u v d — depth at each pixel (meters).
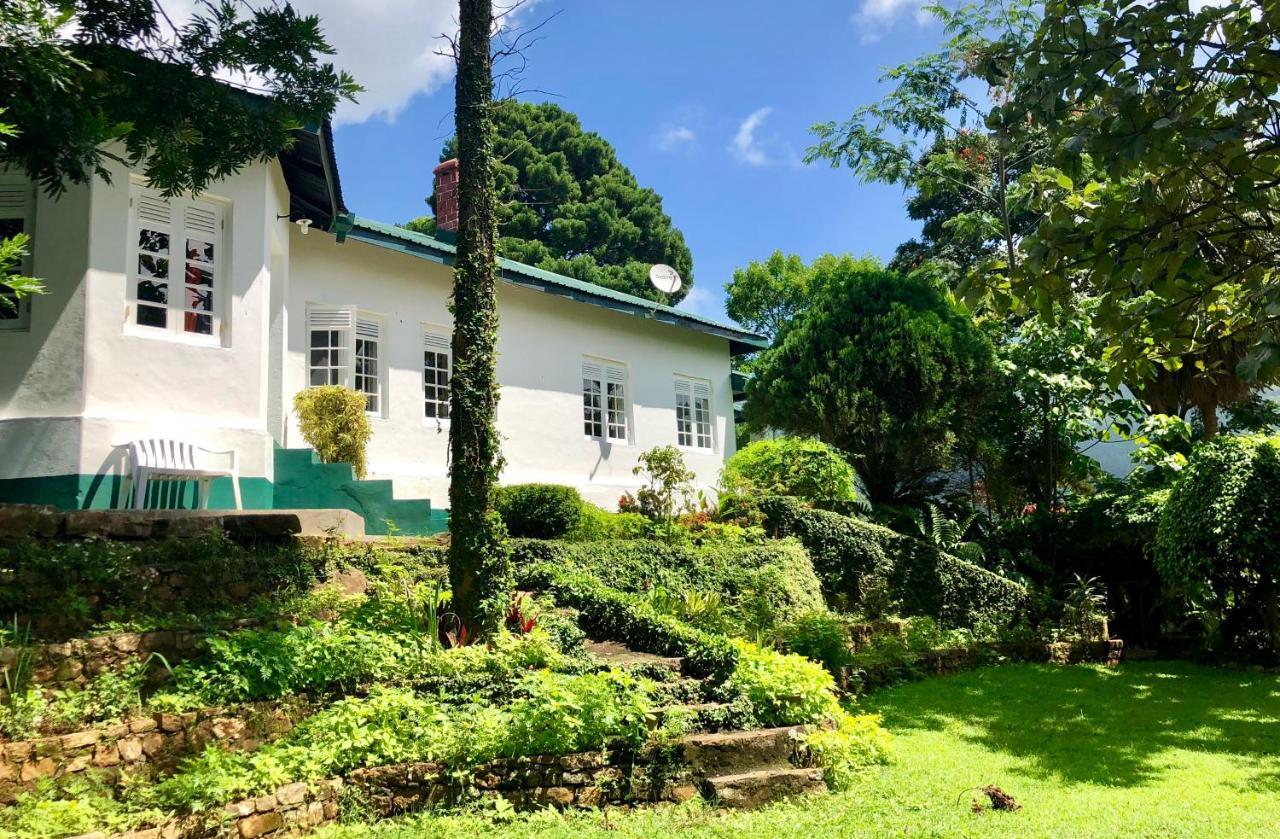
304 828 5.37
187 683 6.18
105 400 9.38
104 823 4.92
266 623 7.19
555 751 6.38
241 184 10.73
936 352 16.28
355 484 11.29
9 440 9.11
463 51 8.91
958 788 6.93
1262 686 11.55
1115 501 15.71
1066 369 16.67
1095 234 4.46
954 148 21.98
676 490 15.66
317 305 13.09
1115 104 4.25
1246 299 4.34
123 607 6.89
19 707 5.45
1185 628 14.89
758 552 12.81
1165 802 6.68
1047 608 15.02
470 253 8.66
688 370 20.33
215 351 10.26
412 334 14.33
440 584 8.95
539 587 10.20
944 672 12.03
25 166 7.38
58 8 6.48
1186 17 4.22
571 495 12.74
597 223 36.00
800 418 17.12
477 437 8.41
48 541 7.20
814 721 7.70
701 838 5.63
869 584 14.05
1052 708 10.09
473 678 7.11
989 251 24.31
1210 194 4.57
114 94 7.59
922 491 17.86
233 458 9.90
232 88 9.24
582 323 17.55
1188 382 17.61
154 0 7.79
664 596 10.49
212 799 5.16
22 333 9.34
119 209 9.73
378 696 6.62
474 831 5.57
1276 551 12.32
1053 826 5.92
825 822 5.96
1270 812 6.41
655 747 6.66
